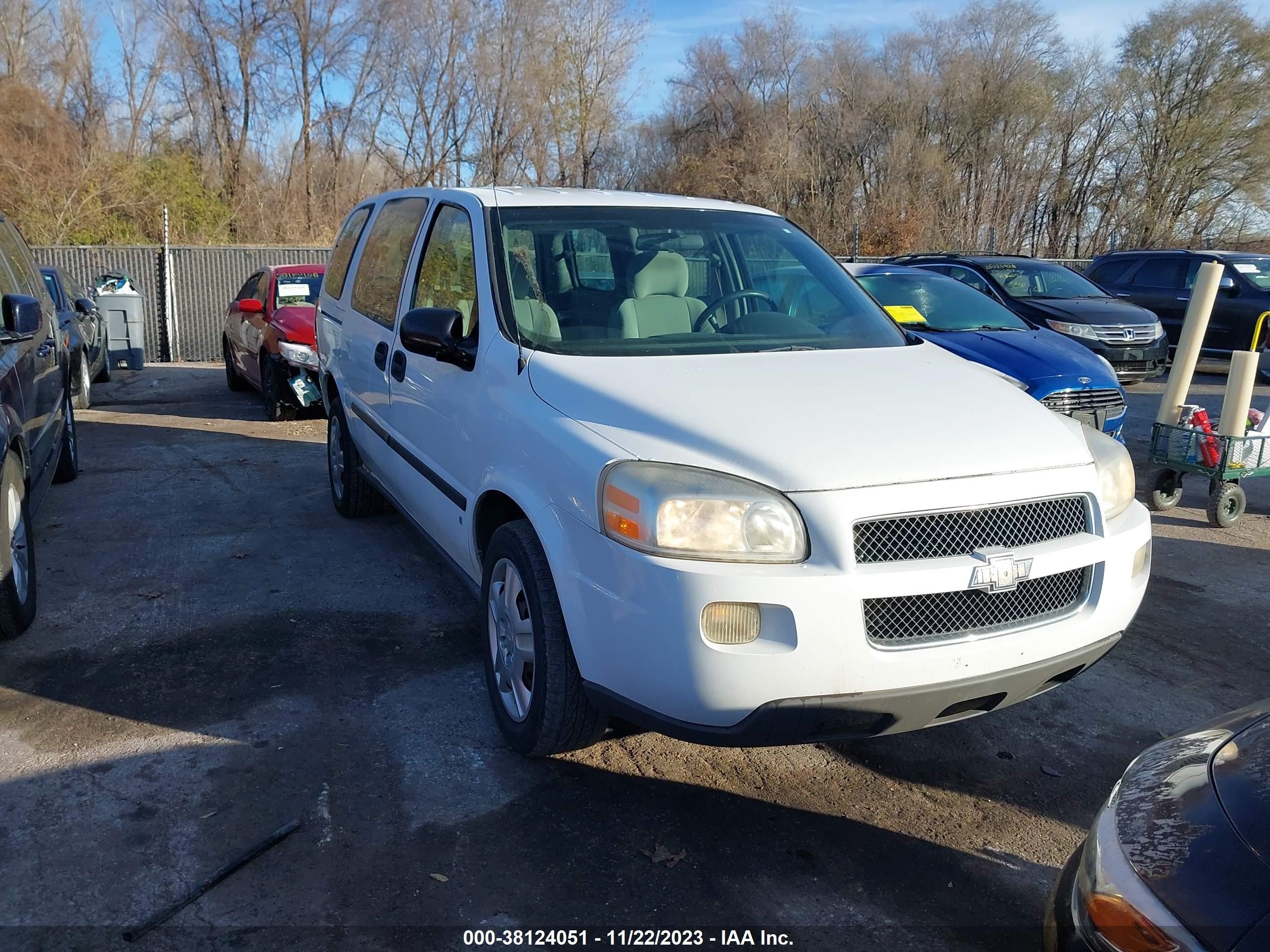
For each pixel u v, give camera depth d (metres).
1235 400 6.43
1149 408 11.46
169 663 4.11
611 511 2.77
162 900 2.66
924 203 29.83
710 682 2.60
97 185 23.67
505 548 3.33
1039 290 11.85
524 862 2.88
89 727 3.57
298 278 10.50
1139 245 33.78
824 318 4.08
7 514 4.17
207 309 17.00
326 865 2.83
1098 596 2.95
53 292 10.06
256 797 3.15
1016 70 33.38
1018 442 2.96
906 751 3.61
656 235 4.17
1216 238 33.22
